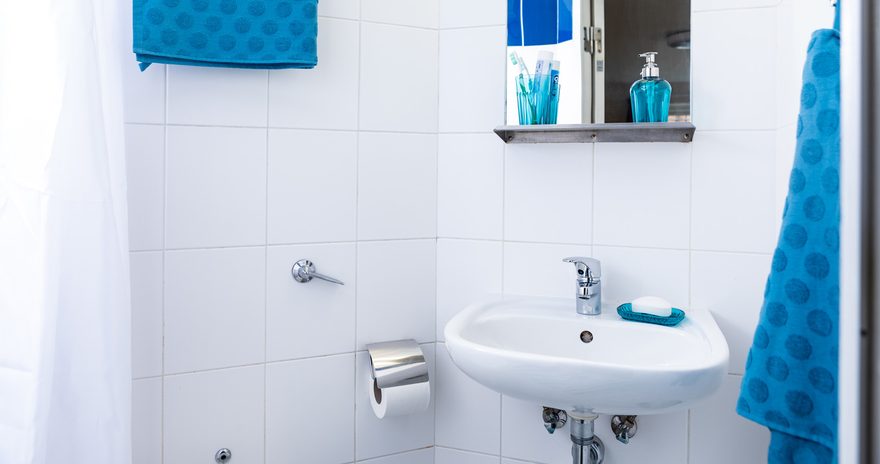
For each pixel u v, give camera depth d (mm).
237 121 1379
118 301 1154
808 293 843
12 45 1030
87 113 1089
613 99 1361
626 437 1355
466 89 1513
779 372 871
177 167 1337
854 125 432
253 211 1397
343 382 1492
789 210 880
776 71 1283
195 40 1263
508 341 1316
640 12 1348
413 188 1528
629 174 1398
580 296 1336
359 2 1465
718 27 1317
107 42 1175
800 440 857
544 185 1462
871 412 424
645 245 1394
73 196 1078
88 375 1111
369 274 1499
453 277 1548
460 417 1558
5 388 1020
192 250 1354
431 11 1525
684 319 1295
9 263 1023
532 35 1410
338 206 1465
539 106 1378
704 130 1339
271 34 1306
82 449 1114
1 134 1022
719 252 1341
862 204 427
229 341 1393
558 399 1029
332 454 1492
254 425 1422
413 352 1438
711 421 1359
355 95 1469
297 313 1443
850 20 436
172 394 1354
